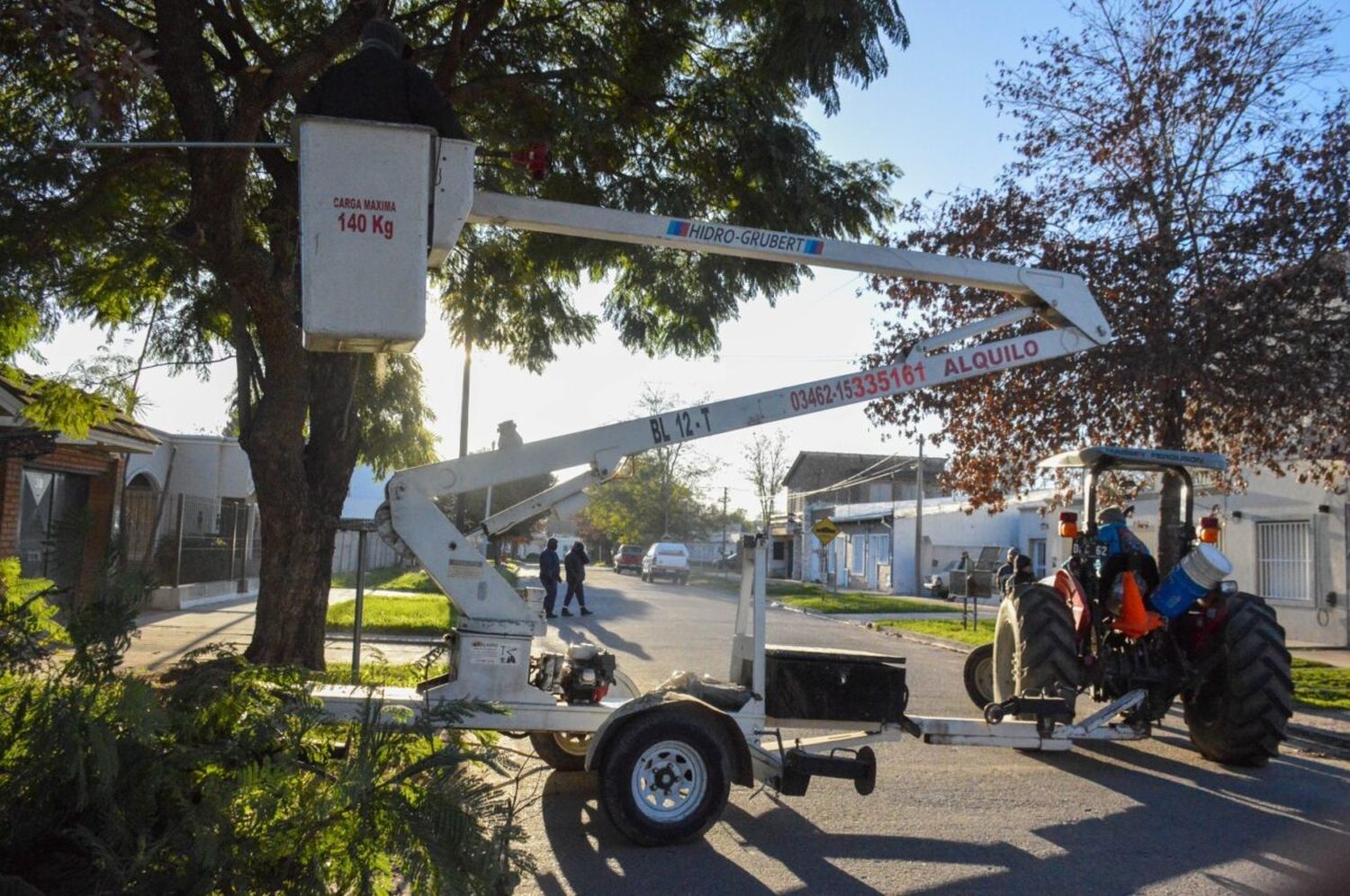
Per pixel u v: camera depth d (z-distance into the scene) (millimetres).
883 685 7082
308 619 10328
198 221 8859
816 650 7328
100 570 4207
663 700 6406
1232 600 9062
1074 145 13367
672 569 47562
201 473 23000
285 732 4141
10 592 4512
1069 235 13086
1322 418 12758
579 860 6148
